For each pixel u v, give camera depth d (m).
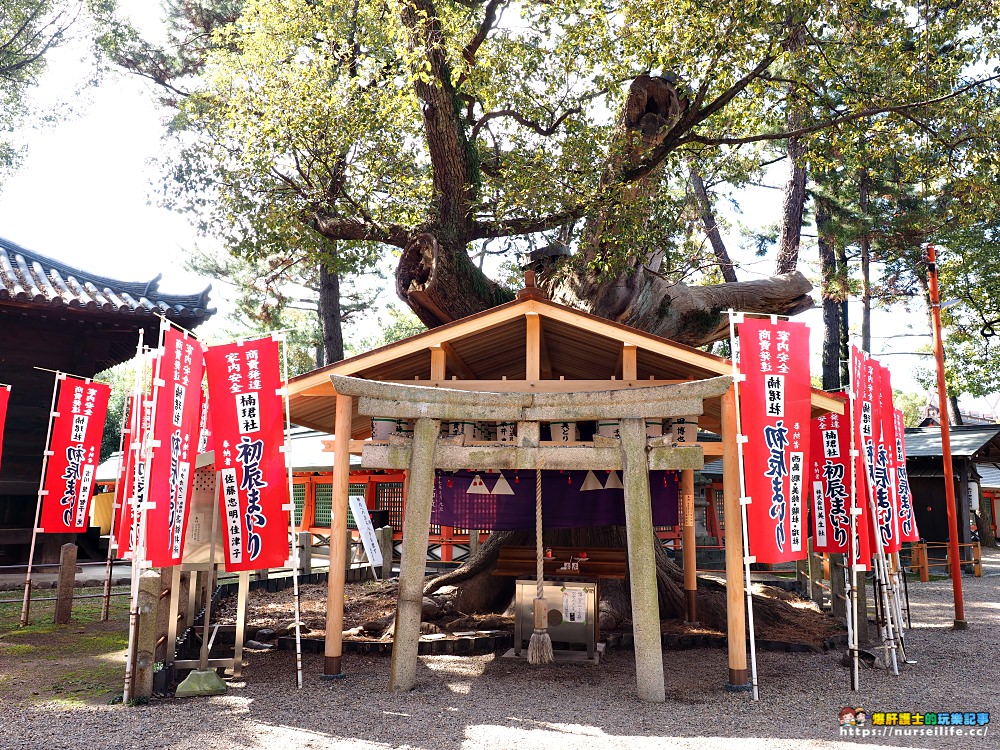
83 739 4.95
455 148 12.12
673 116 11.77
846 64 11.88
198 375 6.45
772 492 6.20
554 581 7.95
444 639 8.06
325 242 13.46
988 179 12.14
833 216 20.94
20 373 13.17
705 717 5.64
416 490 6.53
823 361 23.81
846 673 7.14
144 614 5.98
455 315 12.25
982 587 14.92
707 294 13.17
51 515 9.66
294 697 6.08
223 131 13.22
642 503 6.29
